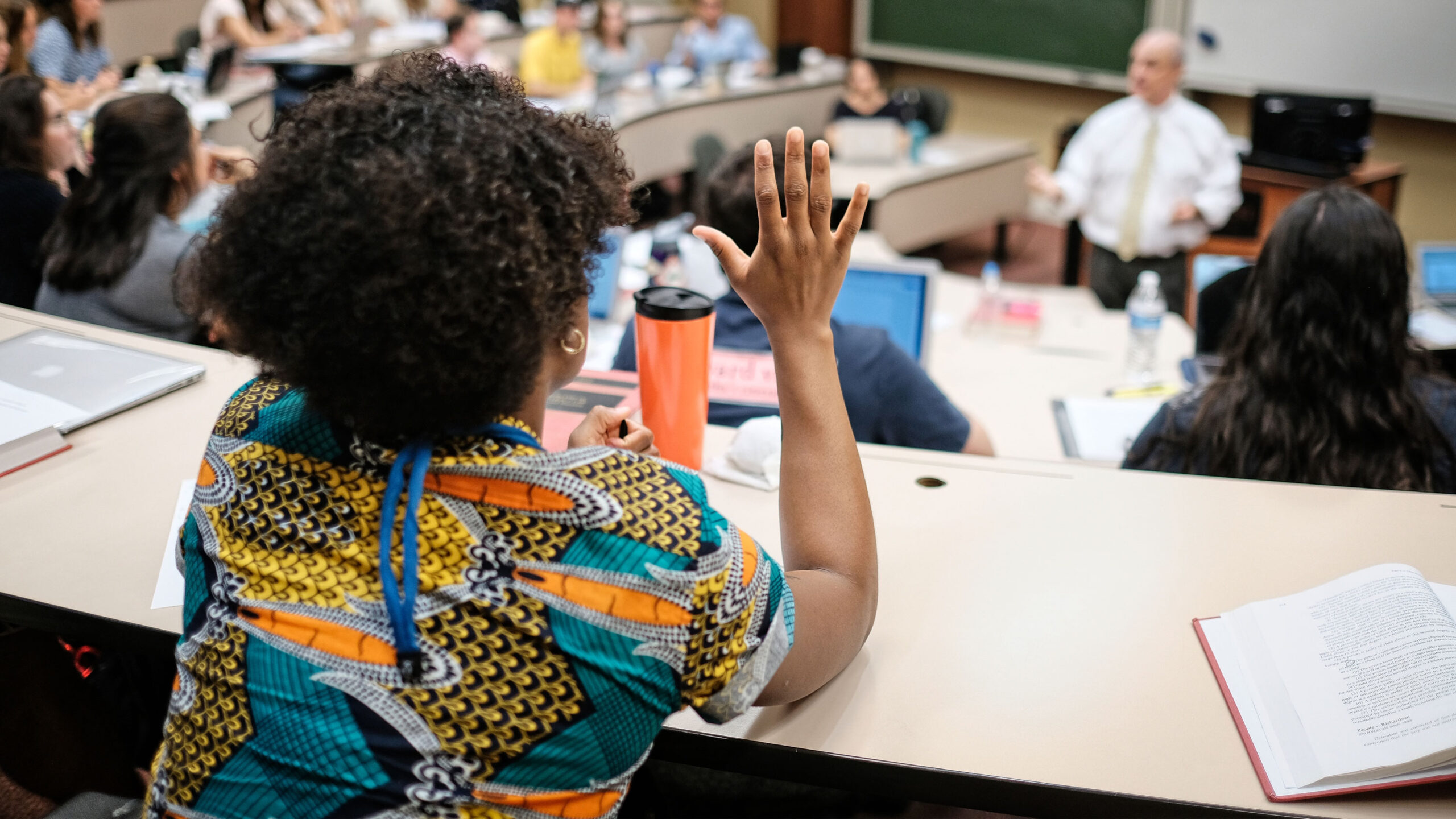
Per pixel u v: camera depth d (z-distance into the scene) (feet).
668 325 3.35
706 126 18.60
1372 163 16.02
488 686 1.90
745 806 3.95
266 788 1.93
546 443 3.66
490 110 1.98
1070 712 2.67
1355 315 4.66
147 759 4.53
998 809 2.50
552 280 1.99
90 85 13.56
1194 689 2.75
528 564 1.96
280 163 1.91
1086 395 8.16
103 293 6.63
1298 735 2.55
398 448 2.02
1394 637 2.71
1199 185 13.03
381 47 16.15
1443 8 15.99
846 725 2.62
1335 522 3.43
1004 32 20.86
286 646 1.96
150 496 3.45
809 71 20.58
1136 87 12.94
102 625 2.88
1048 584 3.14
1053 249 19.81
